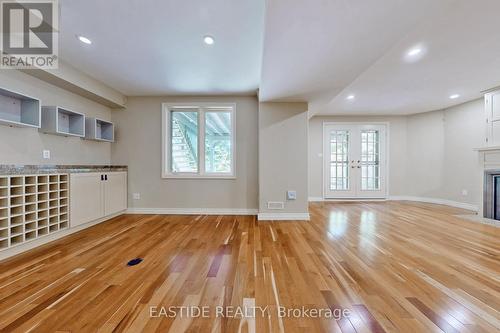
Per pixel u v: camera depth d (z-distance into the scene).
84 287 1.67
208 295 1.57
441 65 2.96
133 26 2.11
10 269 1.95
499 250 2.38
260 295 1.57
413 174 5.76
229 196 4.23
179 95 4.18
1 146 2.45
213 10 1.89
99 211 3.45
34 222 2.50
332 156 5.95
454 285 1.69
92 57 2.72
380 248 2.45
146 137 4.25
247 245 2.56
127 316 1.35
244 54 2.65
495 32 2.21
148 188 4.25
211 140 4.39
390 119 5.90
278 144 3.81
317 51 2.07
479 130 4.52
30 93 2.74
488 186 3.78
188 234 2.97
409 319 1.32
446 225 3.39
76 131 3.30
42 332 1.22
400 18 1.60
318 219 3.82
